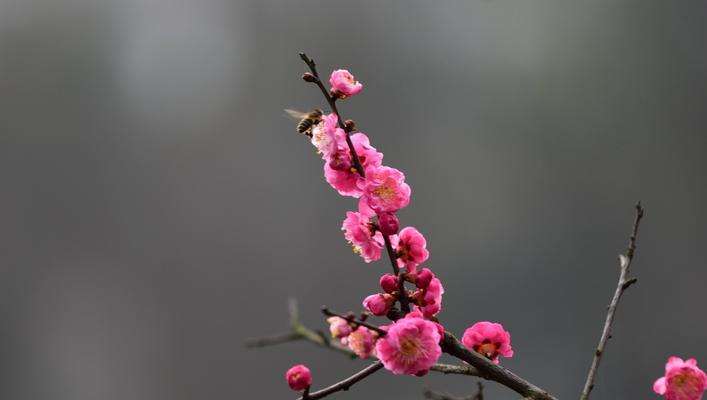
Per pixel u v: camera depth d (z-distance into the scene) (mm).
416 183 29578
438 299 1844
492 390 10727
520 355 23016
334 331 1793
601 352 1846
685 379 1851
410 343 1799
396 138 32625
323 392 1816
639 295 22062
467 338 1857
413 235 1854
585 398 1833
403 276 1834
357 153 1856
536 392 1821
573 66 25312
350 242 1857
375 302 1833
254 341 1891
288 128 33344
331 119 1844
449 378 16172
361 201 1856
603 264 23859
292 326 1895
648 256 22891
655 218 23328
